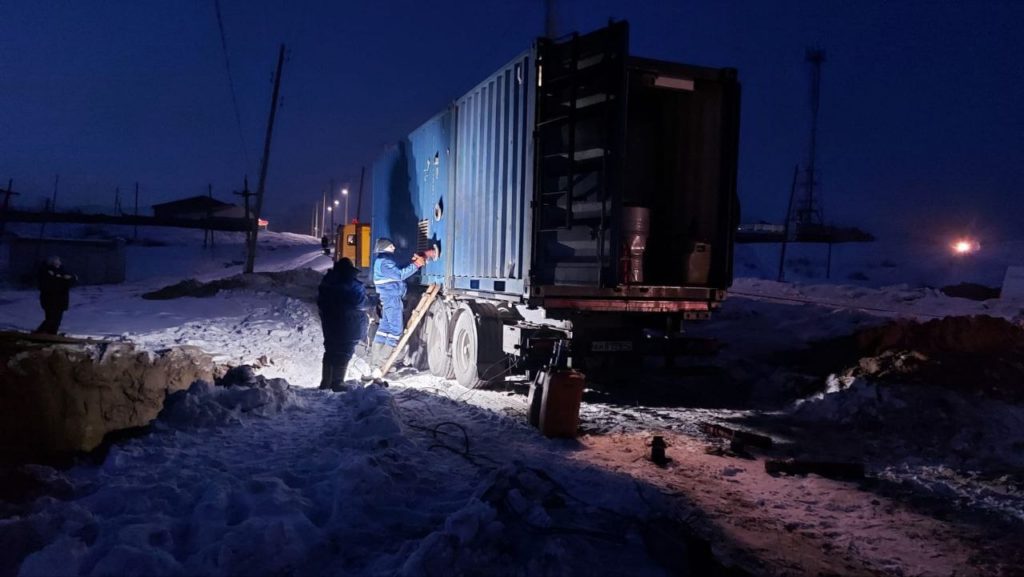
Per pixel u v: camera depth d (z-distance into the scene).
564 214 7.93
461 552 3.22
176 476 4.19
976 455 6.46
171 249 66.06
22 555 3.14
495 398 8.66
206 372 6.68
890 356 9.09
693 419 7.95
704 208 8.59
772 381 10.06
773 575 3.58
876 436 7.32
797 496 5.04
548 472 4.96
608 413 8.09
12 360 4.34
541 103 7.89
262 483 3.98
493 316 9.16
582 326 8.38
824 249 40.94
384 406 6.11
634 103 8.69
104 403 5.05
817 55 48.19
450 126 10.95
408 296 12.88
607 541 3.64
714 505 4.71
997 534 4.36
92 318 14.48
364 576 3.12
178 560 3.13
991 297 21.28
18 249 34.47
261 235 82.56
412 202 13.22
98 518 3.44
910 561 3.90
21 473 3.95
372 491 4.05
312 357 11.06
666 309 8.27
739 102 8.59
